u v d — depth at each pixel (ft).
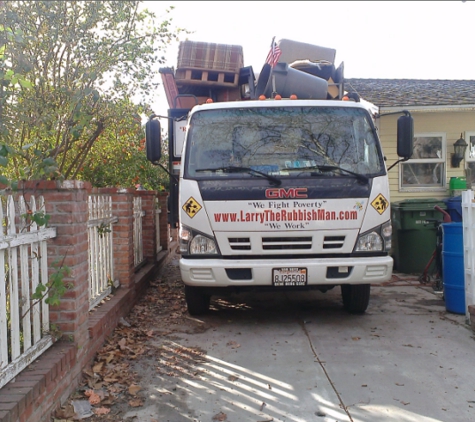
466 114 34.40
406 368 15.61
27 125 19.53
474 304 19.72
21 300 11.99
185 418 12.51
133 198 24.04
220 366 15.93
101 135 25.53
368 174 19.19
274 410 12.92
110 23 23.54
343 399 13.50
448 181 34.58
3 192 12.75
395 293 26.08
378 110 32.94
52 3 21.68
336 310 22.99
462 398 13.48
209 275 18.79
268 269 18.58
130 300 22.02
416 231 30.81
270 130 19.79
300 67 26.55
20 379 11.07
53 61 22.59
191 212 19.01
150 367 15.80
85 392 13.44
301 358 16.60
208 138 19.72
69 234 13.48
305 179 18.86
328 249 18.84
